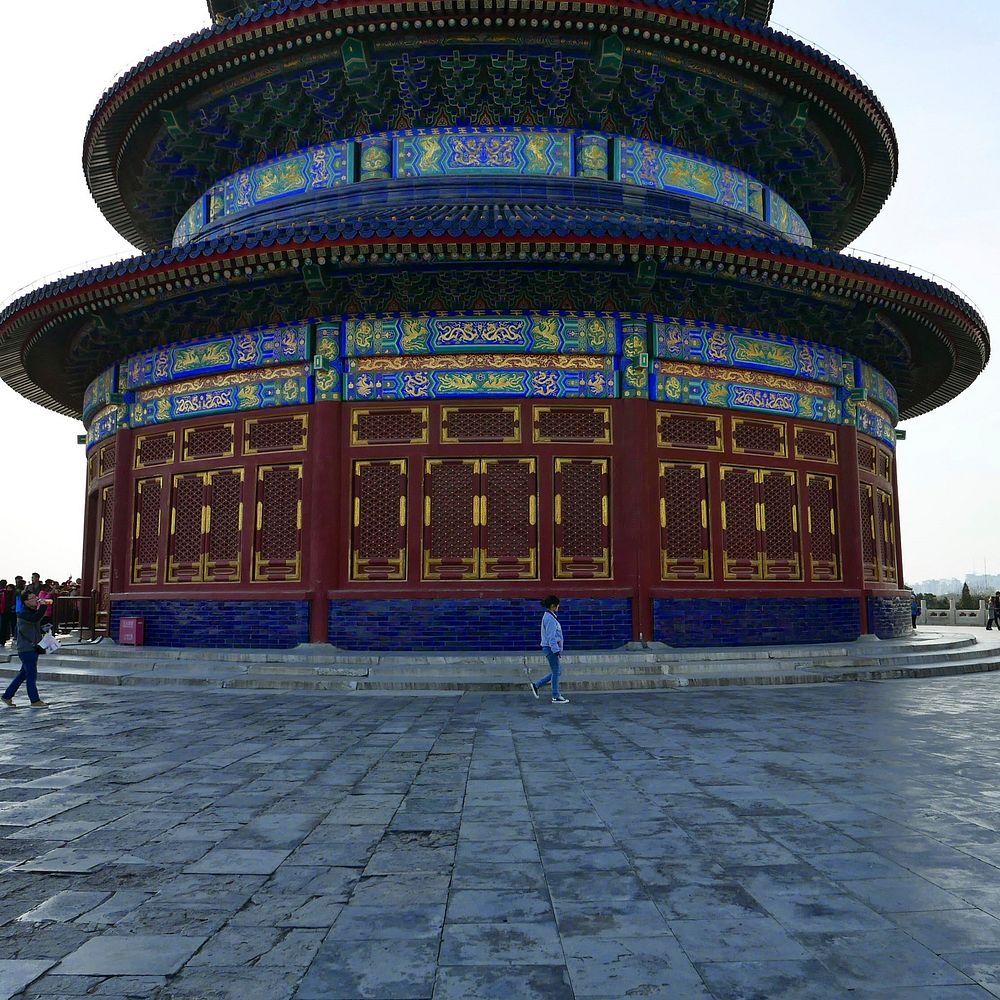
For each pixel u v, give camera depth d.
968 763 9.58
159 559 22.16
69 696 15.96
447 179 22.80
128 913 5.17
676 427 20.89
